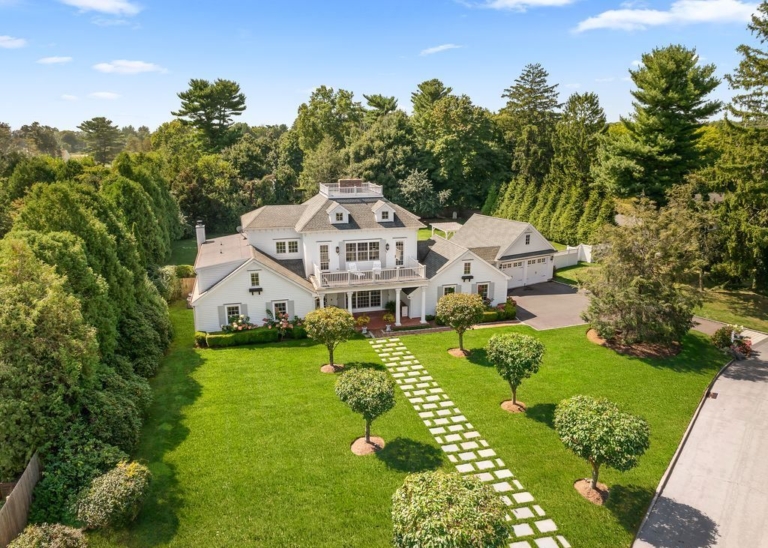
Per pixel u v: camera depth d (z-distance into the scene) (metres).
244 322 31.98
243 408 22.62
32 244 20.33
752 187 34.56
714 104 44.84
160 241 43.94
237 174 71.81
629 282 29.34
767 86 35.31
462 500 12.07
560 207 59.38
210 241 42.00
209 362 27.91
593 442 16.02
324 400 23.50
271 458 19.00
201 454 19.12
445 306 28.67
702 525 16.30
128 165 49.31
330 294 36.34
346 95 95.25
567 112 76.38
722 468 19.38
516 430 21.27
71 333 18.12
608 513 16.58
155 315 29.27
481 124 75.06
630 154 48.03
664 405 23.91
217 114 95.25
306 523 15.77
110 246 26.20
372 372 20.02
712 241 36.22
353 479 17.89
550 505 16.84
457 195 76.81
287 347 30.39
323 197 39.47
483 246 44.56
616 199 51.16
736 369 28.30
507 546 14.52
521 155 73.75
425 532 11.47
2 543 13.82
